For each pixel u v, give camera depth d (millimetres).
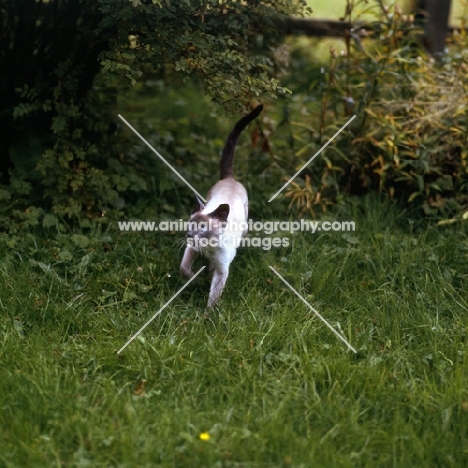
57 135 5000
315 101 6242
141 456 2947
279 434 3086
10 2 4902
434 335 3984
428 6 6684
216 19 4605
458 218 5070
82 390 3418
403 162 5246
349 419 3252
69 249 4656
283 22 5547
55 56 5016
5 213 4879
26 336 3877
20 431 3059
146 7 4211
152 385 3502
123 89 5438
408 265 4641
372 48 6078
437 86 5258
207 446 2994
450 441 3162
